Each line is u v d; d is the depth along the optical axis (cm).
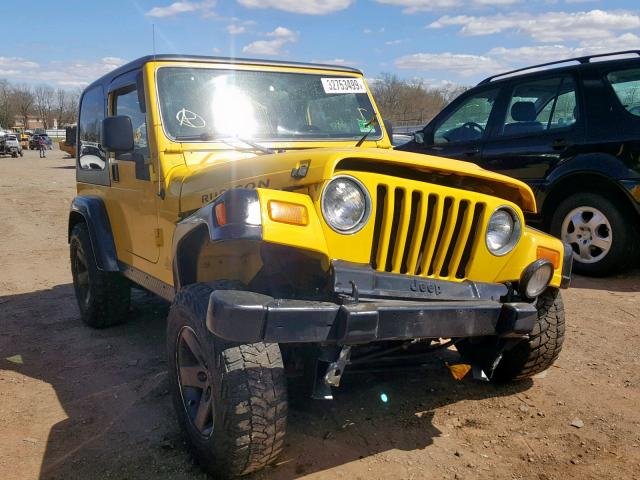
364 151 286
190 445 298
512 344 333
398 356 334
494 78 732
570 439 324
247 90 412
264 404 259
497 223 316
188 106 389
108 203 472
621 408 358
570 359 432
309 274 287
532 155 668
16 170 2673
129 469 300
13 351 474
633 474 292
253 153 389
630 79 610
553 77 667
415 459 305
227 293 256
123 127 370
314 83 439
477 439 325
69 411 366
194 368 294
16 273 748
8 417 360
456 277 312
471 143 729
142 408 365
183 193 347
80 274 531
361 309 257
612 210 614
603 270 628
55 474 298
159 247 384
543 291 338
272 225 259
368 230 280
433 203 296
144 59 390
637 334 479
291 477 289
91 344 483
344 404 363
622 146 599
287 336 250
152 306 580
